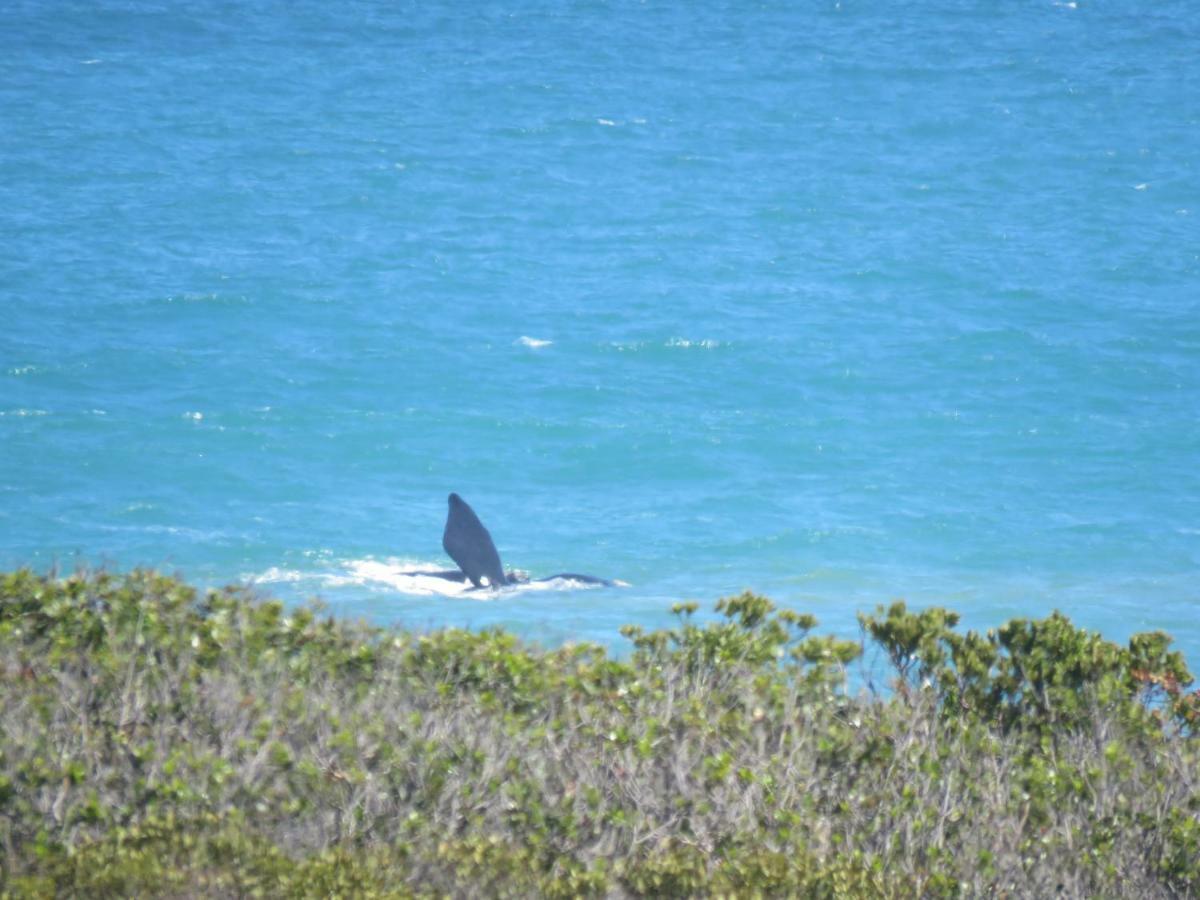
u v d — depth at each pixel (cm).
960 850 2973
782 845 2903
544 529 9744
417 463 11238
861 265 18488
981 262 18625
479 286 17200
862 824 3017
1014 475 11038
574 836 2842
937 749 3288
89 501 10031
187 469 10819
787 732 3291
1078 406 12862
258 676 3272
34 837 2702
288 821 2812
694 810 2947
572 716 3284
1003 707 3622
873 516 10056
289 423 12012
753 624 3856
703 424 12250
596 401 12888
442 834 2811
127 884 2556
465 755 2997
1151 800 3147
